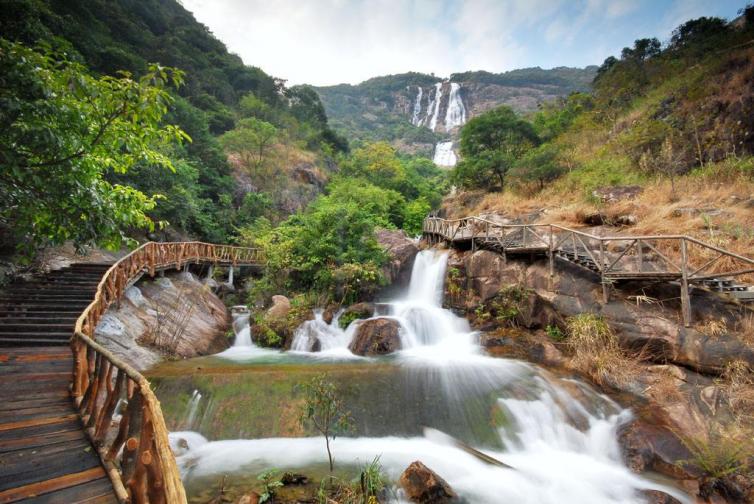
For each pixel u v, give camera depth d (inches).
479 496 200.2
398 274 604.4
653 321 316.8
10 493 125.3
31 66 156.6
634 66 967.0
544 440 257.6
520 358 366.0
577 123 935.0
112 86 178.5
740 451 212.4
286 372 299.1
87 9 1073.5
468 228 648.4
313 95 2429.9
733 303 293.6
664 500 192.2
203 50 1979.6
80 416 182.9
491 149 1041.5
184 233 751.7
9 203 195.9
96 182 217.2
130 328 364.5
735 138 513.7
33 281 368.2
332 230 565.0
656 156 576.1
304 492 191.5
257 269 776.3
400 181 1398.9
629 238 335.6
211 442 238.8
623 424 253.4
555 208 595.8
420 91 5772.6
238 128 1181.7
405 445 247.1
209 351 419.8
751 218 373.4
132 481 121.9
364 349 411.8
